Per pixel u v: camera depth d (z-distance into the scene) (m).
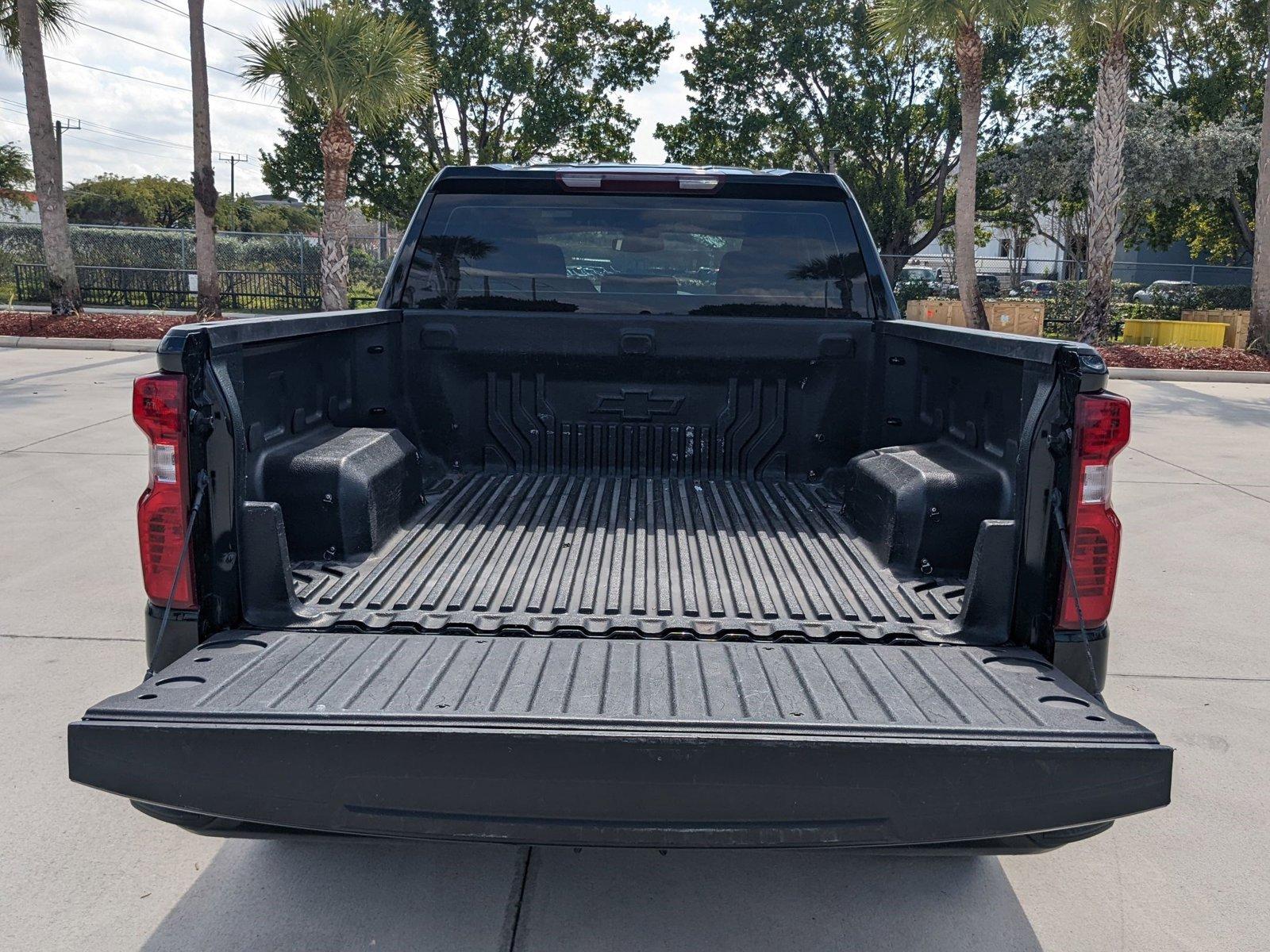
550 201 3.93
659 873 3.02
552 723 2.06
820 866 3.09
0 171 38.75
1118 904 2.95
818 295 3.97
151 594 2.54
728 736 2.03
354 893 2.90
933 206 34.09
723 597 2.88
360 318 3.58
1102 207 19.62
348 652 2.46
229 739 2.05
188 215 72.00
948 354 3.41
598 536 3.38
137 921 2.77
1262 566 6.29
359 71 19.41
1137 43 29.72
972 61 19.97
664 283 3.99
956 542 3.02
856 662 2.46
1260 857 3.21
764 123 30.61
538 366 4.01
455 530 3.39
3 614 5.06
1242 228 30.94
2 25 21.95
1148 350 19.44
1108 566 2.52
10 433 9.62
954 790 2.04
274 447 3.10
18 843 3.14
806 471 4.06
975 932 2.79
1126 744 2.06
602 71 31.12
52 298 21.08
